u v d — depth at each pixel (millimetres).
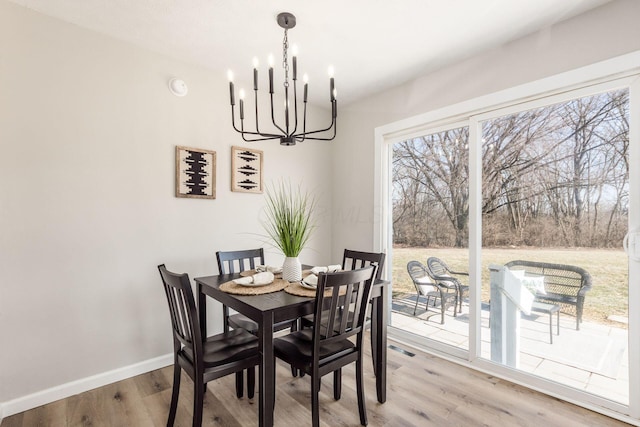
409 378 2352
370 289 1830
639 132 1810
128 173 2338
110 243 2264
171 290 1715
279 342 1878
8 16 1900
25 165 1950
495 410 1957
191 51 2467
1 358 1884
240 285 1984
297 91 3182
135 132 2369
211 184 2760
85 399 2062
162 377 2359
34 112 1978
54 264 2049
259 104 3127
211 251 2783
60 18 2059
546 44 2133
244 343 1836
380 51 2455
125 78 2326
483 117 2484
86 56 2164
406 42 2328
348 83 3031
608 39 1883
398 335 3109
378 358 2047
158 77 2484
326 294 1812
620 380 1896
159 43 2352
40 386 2004
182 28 2168
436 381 2309
